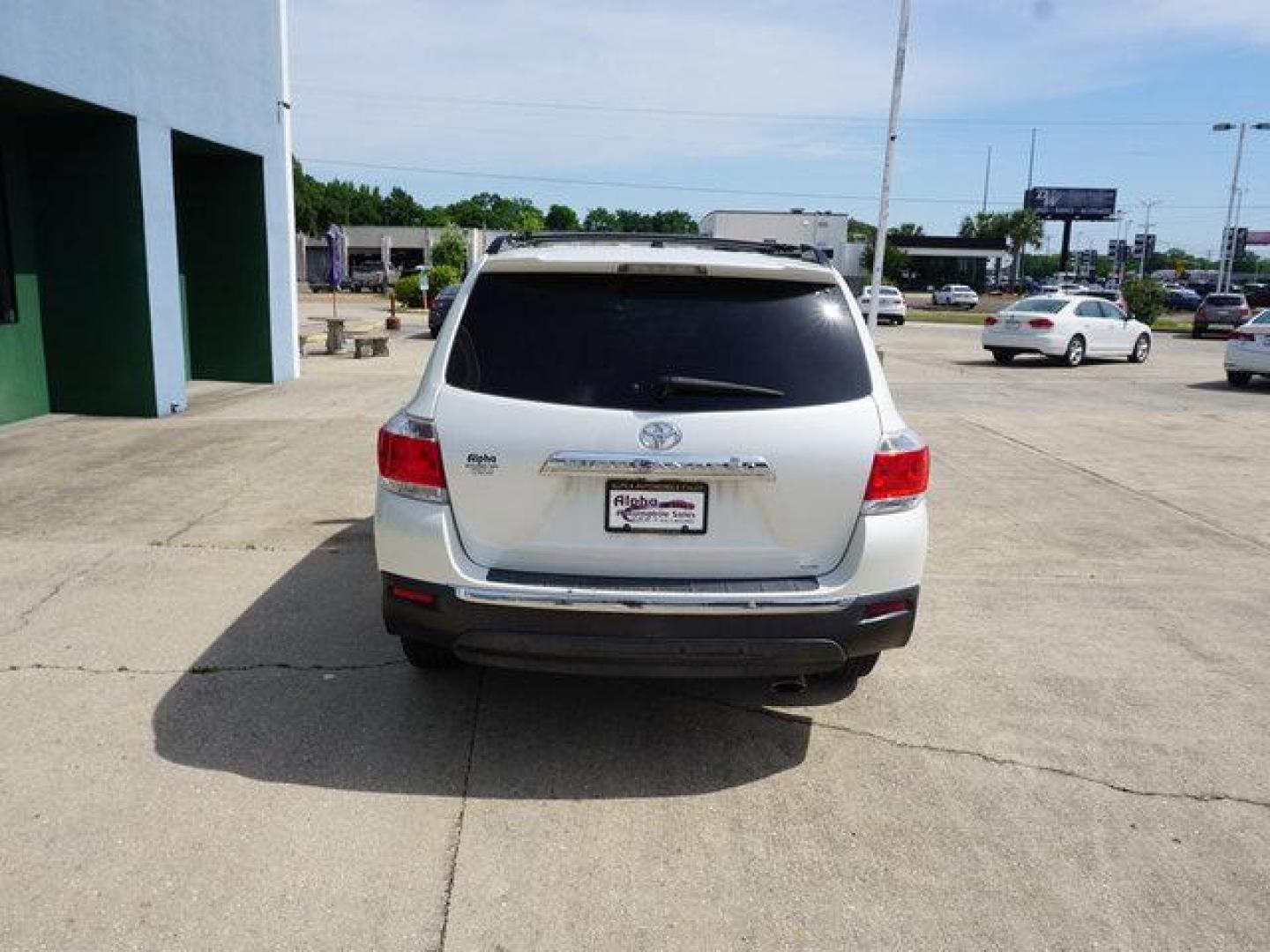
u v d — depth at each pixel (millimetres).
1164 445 10617
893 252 82375
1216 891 2969
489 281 3516
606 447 3262
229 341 14352
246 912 2750
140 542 6086
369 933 2686
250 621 4836
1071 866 3072
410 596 3387
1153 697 4293
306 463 8516
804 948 2684
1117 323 21703
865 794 3461
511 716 3947
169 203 11250
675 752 3711
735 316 3445
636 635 3258
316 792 3352
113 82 10016
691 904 2848
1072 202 103812
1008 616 5262
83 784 3359
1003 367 20812
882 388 3498
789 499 3334
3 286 10227
